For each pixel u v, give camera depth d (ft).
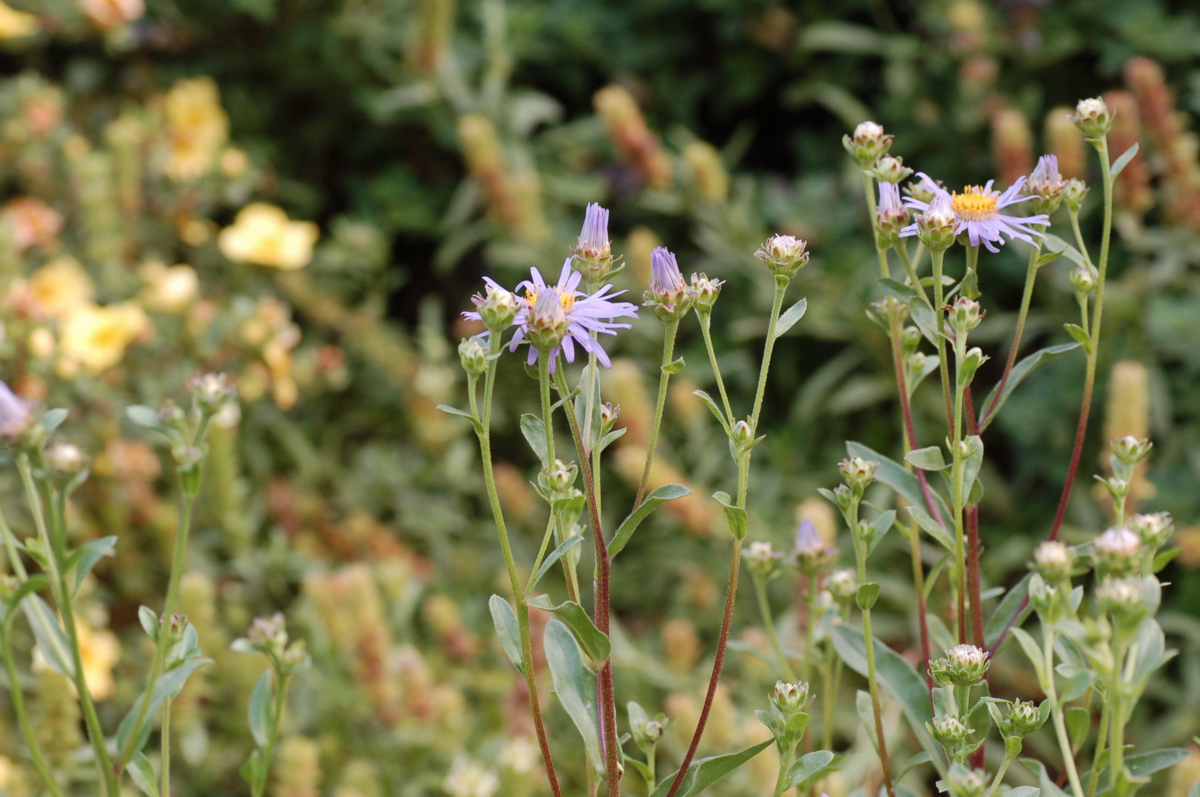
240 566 5.45
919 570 3.72
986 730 3.57
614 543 3.43
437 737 4.79
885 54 7.64
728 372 6.89
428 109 7.75
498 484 6.29
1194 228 5.97
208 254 6.92
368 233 7.14
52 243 6.10
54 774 4.31
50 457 3.29
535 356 3.47
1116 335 6.26
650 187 7.20
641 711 3.65
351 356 6.98
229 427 5.55
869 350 6.61
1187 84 6.93
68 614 3.29
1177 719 5.13
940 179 7.34
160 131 6.86
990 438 7.10
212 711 4.79
